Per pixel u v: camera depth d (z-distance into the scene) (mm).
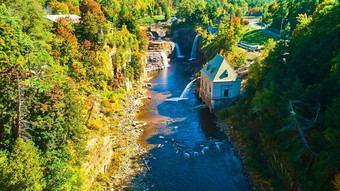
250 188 34469
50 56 38250
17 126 24656
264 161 37688
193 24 134000
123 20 93188
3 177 18750
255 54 82688
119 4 132875
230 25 92875
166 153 43344
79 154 31281
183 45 133500
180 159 41625
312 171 28219
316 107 31000
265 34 104375
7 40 30109
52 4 71500
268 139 37219
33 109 27828
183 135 49406
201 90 68312
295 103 33156
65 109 31406
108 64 60844
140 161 41031
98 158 36125
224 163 40375
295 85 32781
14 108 26469
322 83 31234
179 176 37562
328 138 26797
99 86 56594
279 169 33438
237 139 45719
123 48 73000
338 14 34281
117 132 48094
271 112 38281
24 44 32500
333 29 34500
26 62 31000
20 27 35594
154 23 167000
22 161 20344
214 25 140250
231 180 36406
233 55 77000
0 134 25547
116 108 55500
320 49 34688
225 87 57688
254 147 41094
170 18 187750
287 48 43531
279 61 44156
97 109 49406
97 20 63719
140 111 61031
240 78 61250
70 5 82625
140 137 48625
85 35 58875
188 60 120938
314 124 30156
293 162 30156
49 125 27578
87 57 53875
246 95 52562
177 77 94375
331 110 27359
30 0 41031
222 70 58000
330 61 31219
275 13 113125
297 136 30750
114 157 40500
